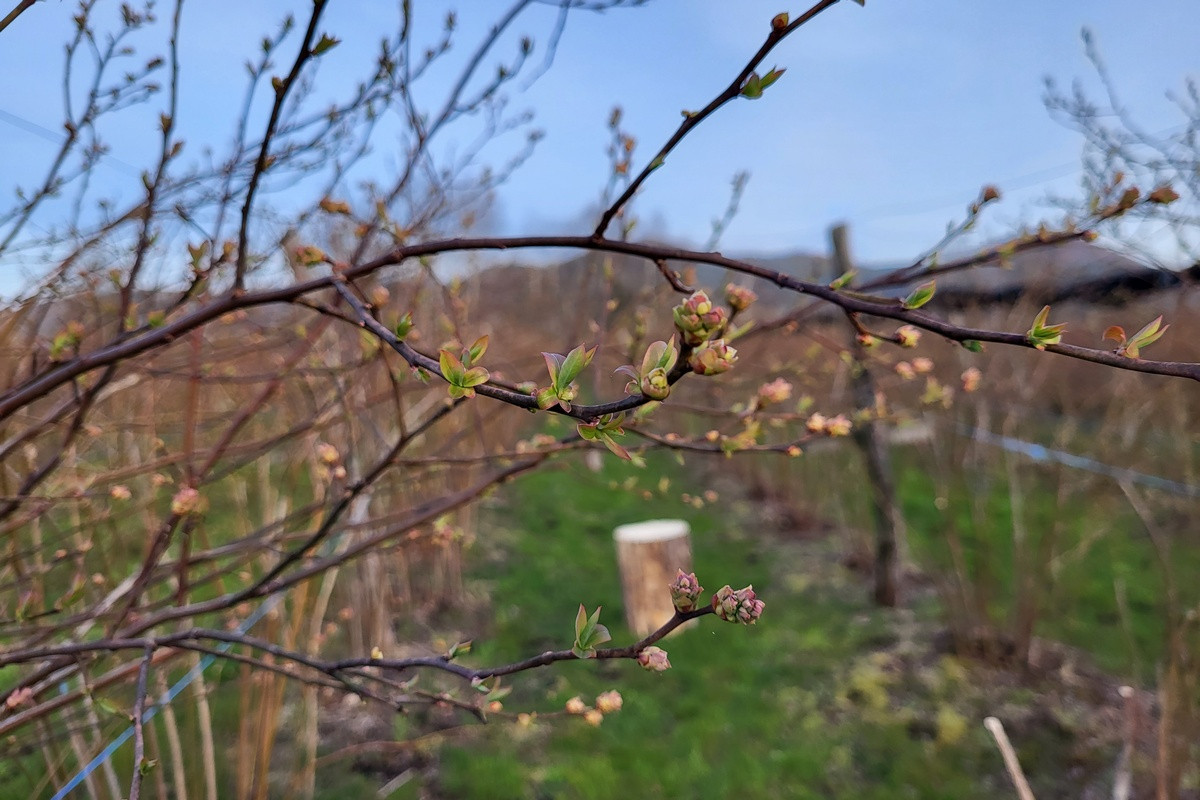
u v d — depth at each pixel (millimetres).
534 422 6340
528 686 3492
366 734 3086
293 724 3152
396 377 1351
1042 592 3873
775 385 1396
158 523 2113
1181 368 656
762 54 806
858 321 956
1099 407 4996
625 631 4062
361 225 1590
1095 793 2682
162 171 1283
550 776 2885
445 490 4375
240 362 2672
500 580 4652
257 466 3230
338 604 3771
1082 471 4312
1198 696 2586
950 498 3875
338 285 1003
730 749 3020
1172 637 2328
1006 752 1778
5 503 1632
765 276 961
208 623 2607
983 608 3617
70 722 1991
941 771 2844
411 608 4113
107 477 1693
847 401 4570
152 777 2477
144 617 1755
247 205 1039
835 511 5668
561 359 619
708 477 7074
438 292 3367
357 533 2748
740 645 3834
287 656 1201
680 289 1016
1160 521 4785
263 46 1369
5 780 2350
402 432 1382
